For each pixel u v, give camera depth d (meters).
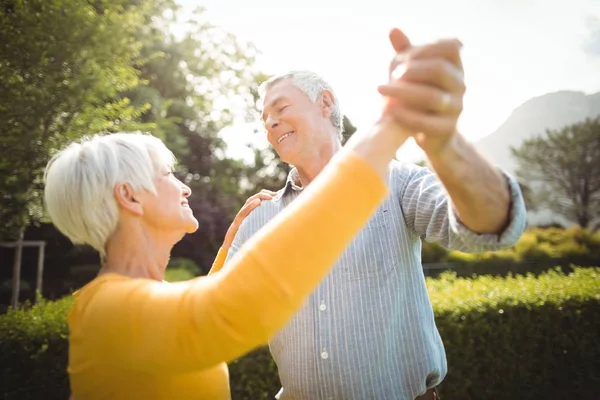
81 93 4.83
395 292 1.38
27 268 12.68
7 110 4.41
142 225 0.86
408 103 0.51
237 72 14.42
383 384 1.36
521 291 4.04
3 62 4.47
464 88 0.51
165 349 0.59
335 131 1.82
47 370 3.51
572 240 17.28
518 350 3.77
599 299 3.90
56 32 4.68
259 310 0.52
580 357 3.89
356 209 0.52
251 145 17.70
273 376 3.37
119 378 0.70
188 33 12.64
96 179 0.81
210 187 17.61
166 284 0.69
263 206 1.72
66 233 0.86
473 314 3.65
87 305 0.74
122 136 0.90
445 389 3.59
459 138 0.62
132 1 5.92
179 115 14.62
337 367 1.37
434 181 1.30
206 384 0.82
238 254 0.58
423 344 1.40
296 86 1.71
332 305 1.39
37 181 4.84
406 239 1.42
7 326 3.60
